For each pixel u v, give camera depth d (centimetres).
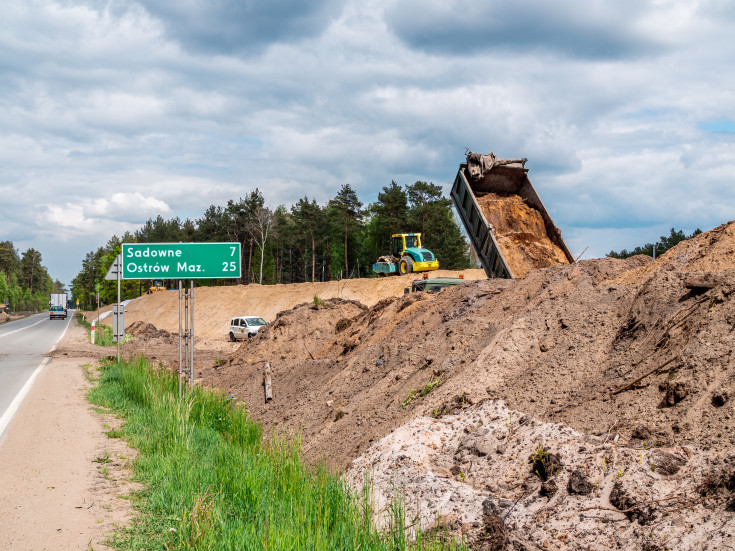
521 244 1440
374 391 1010
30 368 2102
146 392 1262
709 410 530
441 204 7175
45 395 1435
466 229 1559
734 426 499
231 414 1109
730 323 605
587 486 504
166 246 1377
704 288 688
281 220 9144
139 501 659
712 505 434
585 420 612
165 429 959
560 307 876
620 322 773
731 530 403
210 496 623
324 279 9256
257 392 1488
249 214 9081
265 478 677
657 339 678
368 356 1205
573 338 788
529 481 559
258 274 9294
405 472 633
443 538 508
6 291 14425
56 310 9194
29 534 554
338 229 7762
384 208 7050
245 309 5312
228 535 517
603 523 466
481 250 1503
